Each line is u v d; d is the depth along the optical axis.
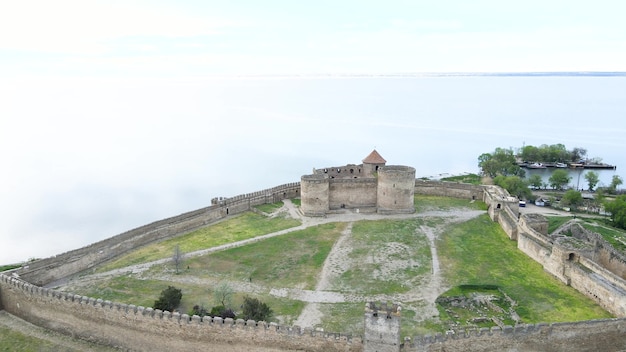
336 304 54.53
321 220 88.00
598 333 45.22
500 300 56.47
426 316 51.44
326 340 42.59
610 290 52.56
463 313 53.62
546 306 54.38
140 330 46.62
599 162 185.75
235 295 57.25
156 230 79.06
